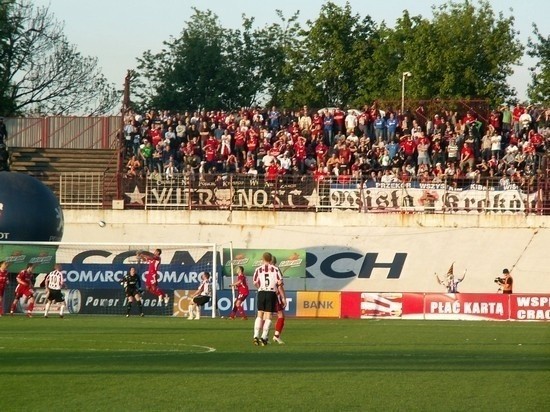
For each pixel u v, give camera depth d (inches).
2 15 3747.5
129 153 2824.8
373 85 3959.2
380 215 2517.2
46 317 1988.2
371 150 2743.6
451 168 2664.9
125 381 833.5
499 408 714.2
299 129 2849.4
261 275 1283.2
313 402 727.1
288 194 2561.5
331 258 2491.4
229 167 2731.3
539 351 1213.7
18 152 2864.2
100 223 2529.5
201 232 2529.5
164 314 2112.5
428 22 3843.5
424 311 2076.8
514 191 2513.5
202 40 4212.6
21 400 718.5
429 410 700.0
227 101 4197.8
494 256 2474.2
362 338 1423.5
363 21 4099.4
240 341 1327.5
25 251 2160.4
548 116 2854.3
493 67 3892.7
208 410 685.3
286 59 4160.9
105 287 2167.8
